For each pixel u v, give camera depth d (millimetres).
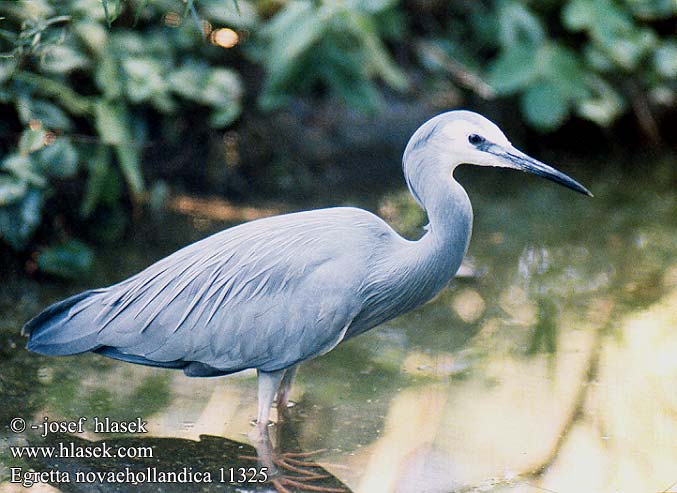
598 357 7840
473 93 13305
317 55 11281
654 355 7887
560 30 13211
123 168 9242
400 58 13211
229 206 10734
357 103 11391
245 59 11242
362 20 10820
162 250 9625
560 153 13422
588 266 9758
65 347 6426
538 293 9094
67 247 8922
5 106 9062
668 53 12805
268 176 11453
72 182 9633
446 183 6391
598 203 11648
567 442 6543
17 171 8352
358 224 6445
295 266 6266
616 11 12320
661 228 10859
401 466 6188
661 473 6176
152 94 9195
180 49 10172
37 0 8305
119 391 7062
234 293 6285
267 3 11156
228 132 11312
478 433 6629
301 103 12539
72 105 8961
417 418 6809
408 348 7957
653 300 8984
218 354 6305
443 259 6469
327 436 6543
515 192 12031
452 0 13180
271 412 6859
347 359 7727
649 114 13422
